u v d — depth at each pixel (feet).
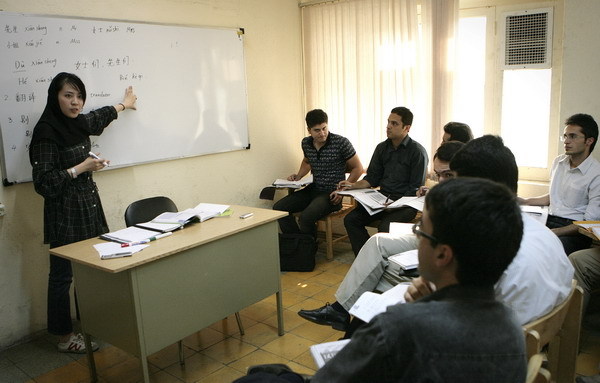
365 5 13.53
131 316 6.78
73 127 8.66
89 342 7.77
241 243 8.29
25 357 8.86
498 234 2.79
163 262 7.02
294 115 15.23
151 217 9.17
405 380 2.80
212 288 7.82
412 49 12.90
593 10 9.91
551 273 4.64
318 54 14.82
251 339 9.10
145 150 11.16
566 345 5.47
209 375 7.94
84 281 7.41
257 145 14.08
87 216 8.69
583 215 9.23
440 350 2.75
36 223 9.45
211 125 12.62
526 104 12.19
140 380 7.88
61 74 8.48
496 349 2.80
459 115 12.46
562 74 10.48
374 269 7.48
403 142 12.19
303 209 13.67
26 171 9.19
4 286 9.13
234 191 13.52
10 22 8.73
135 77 10.81
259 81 13.94
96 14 10.04
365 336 2.96
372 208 11.22
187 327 7.47
